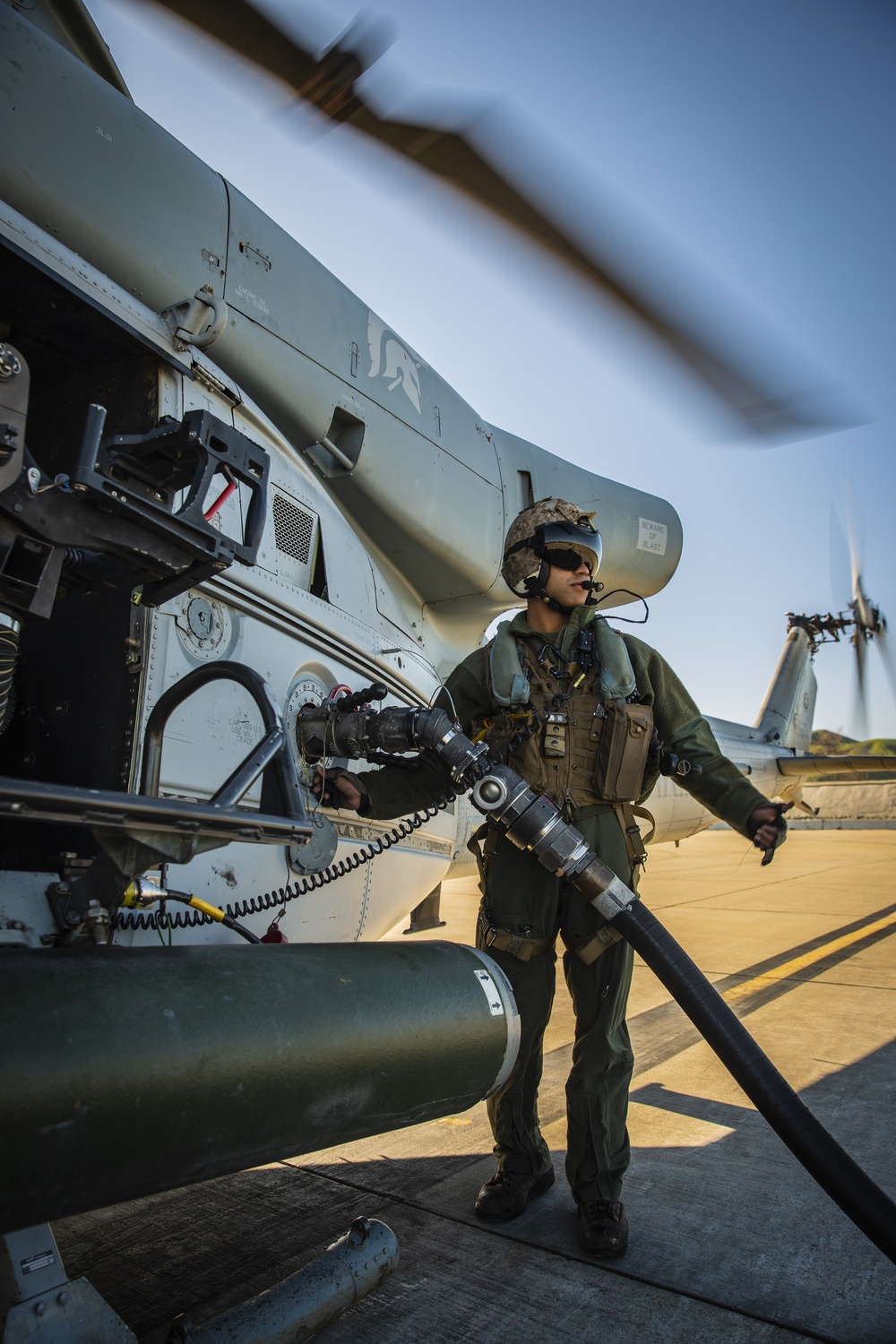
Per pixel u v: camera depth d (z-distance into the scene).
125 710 1.71
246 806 1.91
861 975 4.79
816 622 11.24
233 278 2.51
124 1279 1.65
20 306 1.77
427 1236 1.83
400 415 3.20
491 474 3.78
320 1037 1.15
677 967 1.61
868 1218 1.38
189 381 2.00
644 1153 2.31
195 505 1.22
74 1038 0.92
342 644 2.38
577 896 1.94
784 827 1.87
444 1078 1.33
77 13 2.28
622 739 1.91
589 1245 1.74
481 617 4.03
